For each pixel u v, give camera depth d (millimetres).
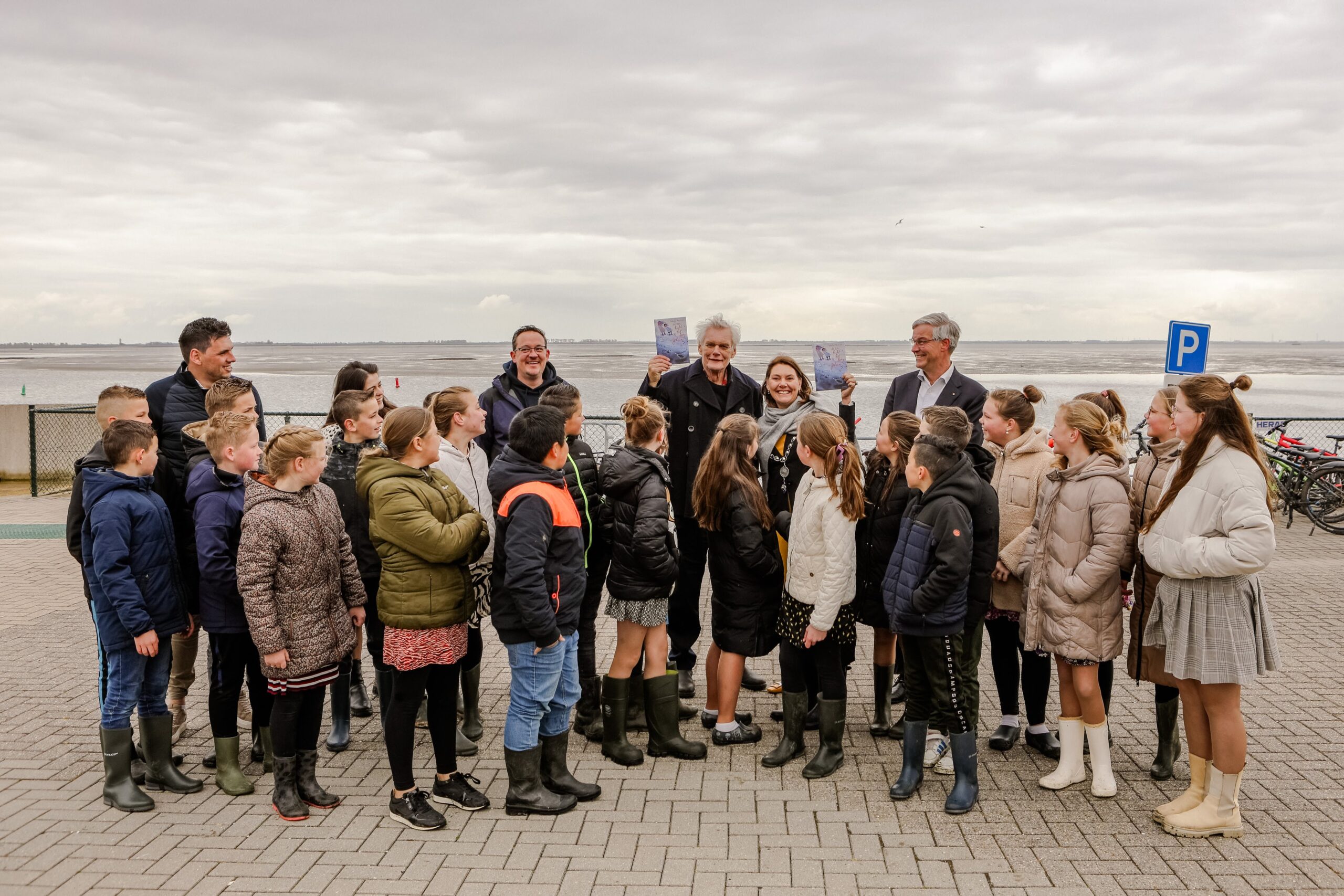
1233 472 3514
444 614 3824
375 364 5430
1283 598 7715
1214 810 3707
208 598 4059
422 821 3793
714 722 4996
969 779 3969
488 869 3482
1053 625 4066
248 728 5000
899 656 5988
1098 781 4082
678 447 5520
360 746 4762
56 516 11844
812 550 4289
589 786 4121
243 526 3820
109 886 3363
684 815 3949
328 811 3990
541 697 3895
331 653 3979
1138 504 4230
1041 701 4590
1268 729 4867
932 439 3908
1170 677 3887
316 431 3975
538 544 3711
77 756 4590
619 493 4430
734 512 4422
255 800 4102
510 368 5508
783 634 4453
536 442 3844
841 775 4363
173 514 4523
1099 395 4988
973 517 3930
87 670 5930
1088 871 3453
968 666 4016
